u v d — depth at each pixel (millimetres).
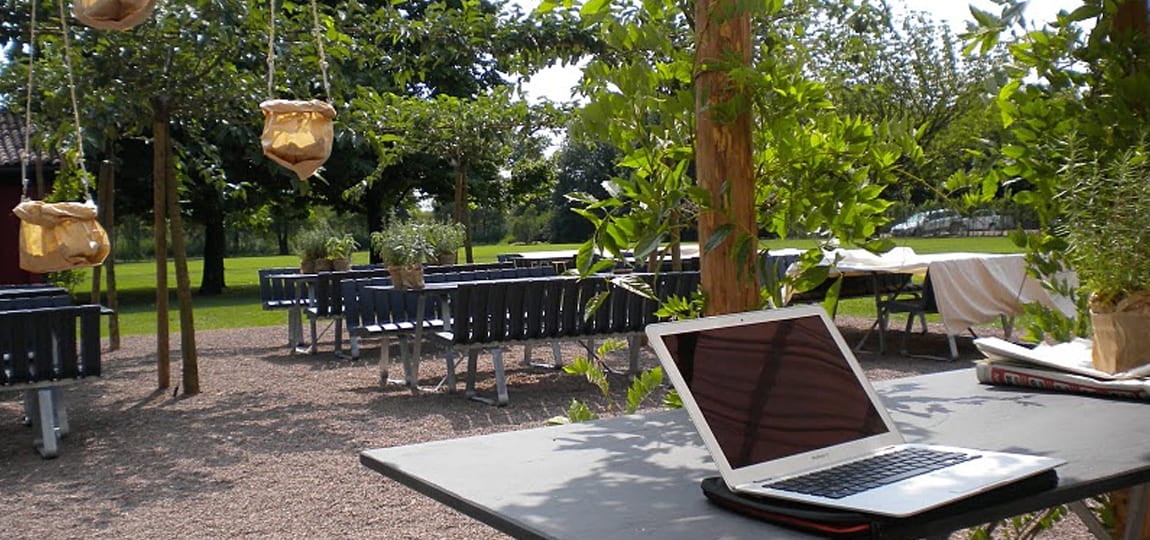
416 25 8336
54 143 8477
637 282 2682
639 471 1729
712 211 2502
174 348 12672
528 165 17250
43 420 6469
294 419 7473
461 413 7574
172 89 8414
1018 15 2322
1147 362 2254
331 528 4703
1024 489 1517
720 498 1503
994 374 2436
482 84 25203
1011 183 2830
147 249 70250
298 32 8234
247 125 9375
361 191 11477
